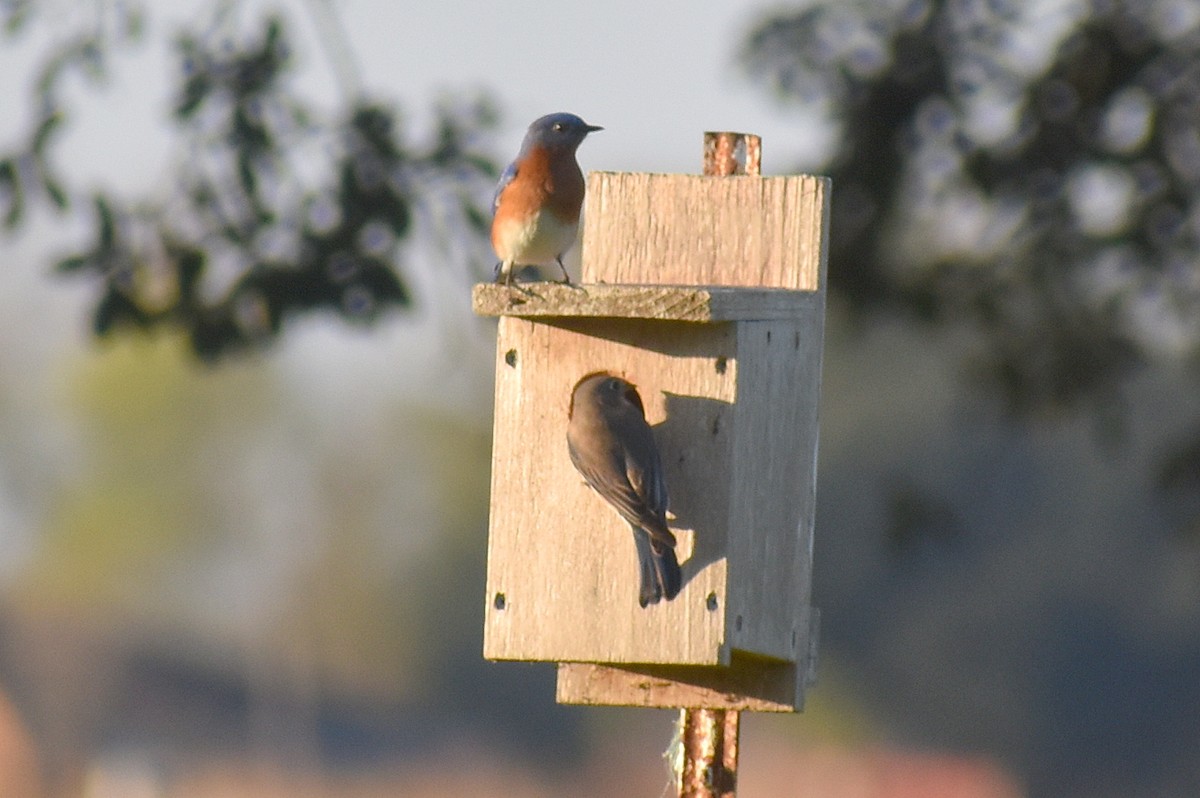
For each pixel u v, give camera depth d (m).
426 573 53.34
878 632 45.97
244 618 56.66
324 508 55.56
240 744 50.97
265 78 13.70
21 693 52.44
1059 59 15.27
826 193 9.27
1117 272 15.96
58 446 61.00
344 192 13.62
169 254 13.92
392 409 55.84
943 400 43.84
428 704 52.19
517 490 8.55
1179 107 15.30
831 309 16.44
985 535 45.88
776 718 45.75
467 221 13.70
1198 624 46.09
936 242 16.30
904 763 45.03
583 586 8.45
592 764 49.09
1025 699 46.44
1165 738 46.34
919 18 15.51
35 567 59.00
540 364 8.58
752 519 8.55
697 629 8.30
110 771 47.31
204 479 58.91
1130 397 17.17
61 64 13.82
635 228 9.41
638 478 8.09
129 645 55.22
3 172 13.82
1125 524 45.91
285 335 14.00
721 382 8.39
